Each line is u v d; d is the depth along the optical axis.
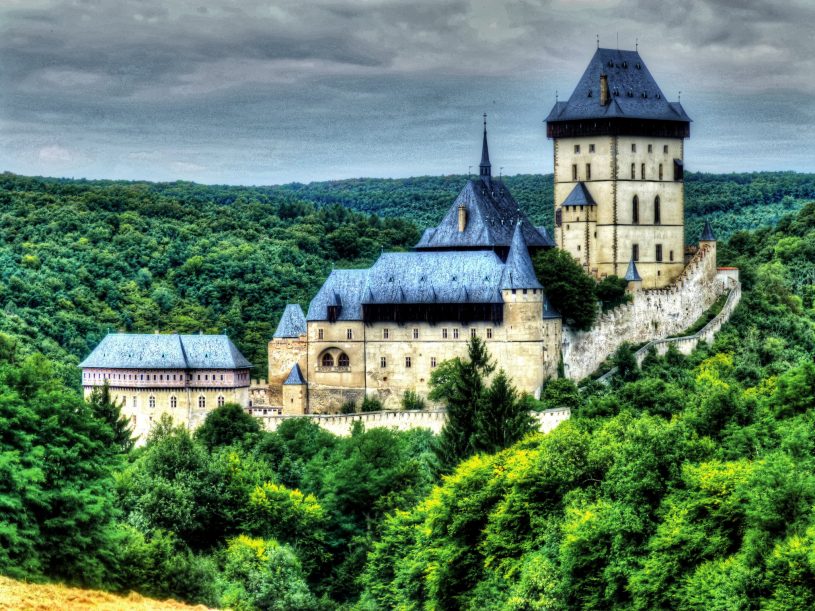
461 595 164.00
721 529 141.75
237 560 169.75
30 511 135.50
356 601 189.62
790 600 129.12
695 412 193.25
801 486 136.38
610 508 149.88
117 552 145.38
